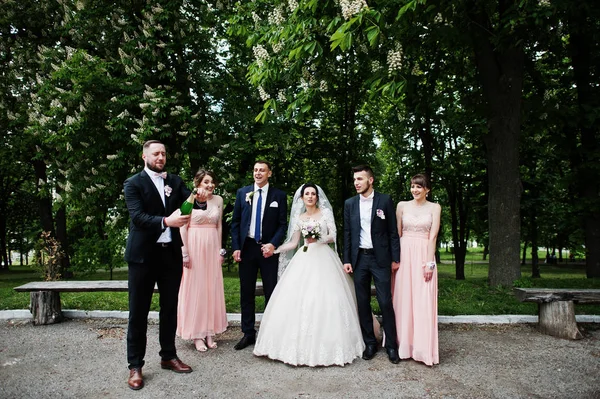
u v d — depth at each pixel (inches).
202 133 392.2
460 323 202.5
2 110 409.1
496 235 265.3
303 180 467.8
